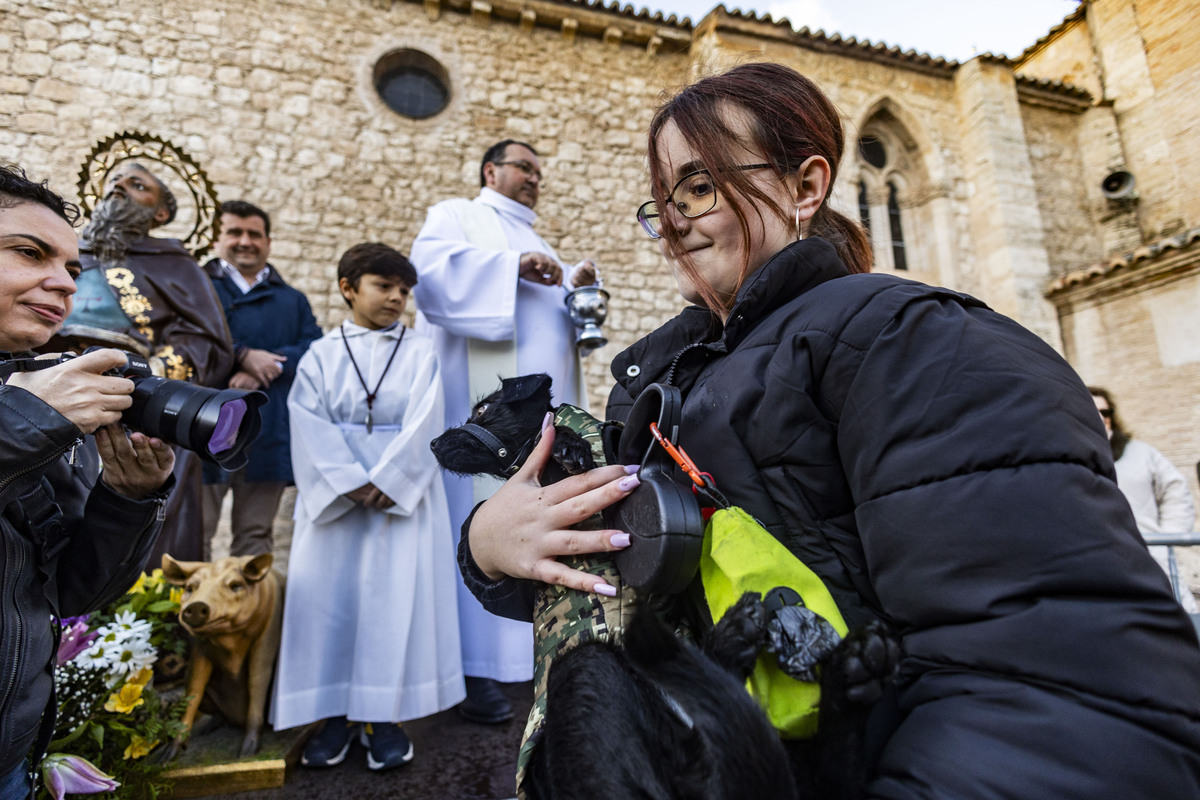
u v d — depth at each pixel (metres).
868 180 9.74
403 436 2.47
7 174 1.17
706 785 0.52
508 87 8.28
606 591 0.73
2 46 6.62
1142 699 0.47
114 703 1.82
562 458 0.88
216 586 2.12
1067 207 10.12
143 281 2.92
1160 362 7.84
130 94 6.92
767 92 0.88
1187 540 2.69
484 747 2.37
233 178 7.13
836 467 0.69
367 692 2.23
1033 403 0.57
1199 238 7.18
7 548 1.06
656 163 0.93
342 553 2.43
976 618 0.54
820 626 0.59
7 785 1.08
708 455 0.76
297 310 4.38
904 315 0.66
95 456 1.41
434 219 3.26
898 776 0.53
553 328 3.13
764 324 0.79
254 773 2.07
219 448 1.14
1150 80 9.91
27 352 1.21
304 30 7.64
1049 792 0.47
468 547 0.92
